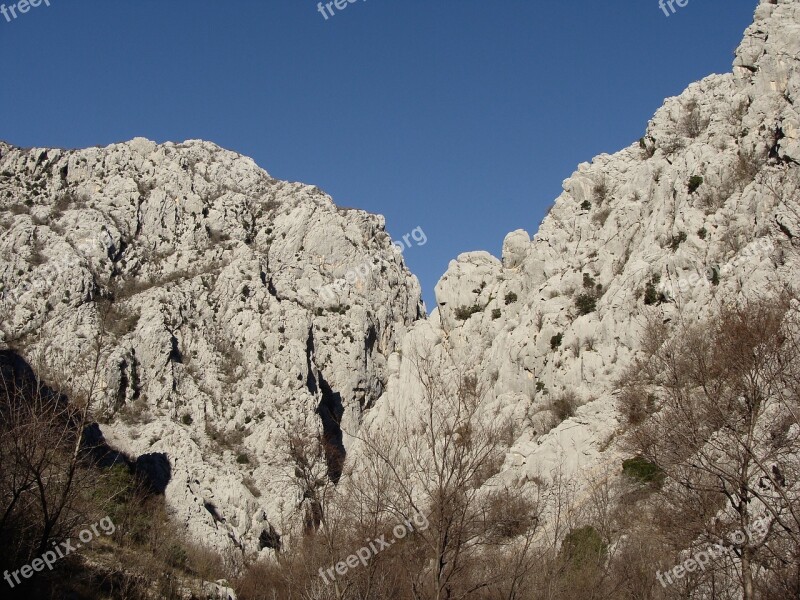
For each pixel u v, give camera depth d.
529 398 60.81
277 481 74.12
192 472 73.19
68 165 114.62
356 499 28.25
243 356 95.00
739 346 24.44
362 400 101.31
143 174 117.38
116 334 88.38
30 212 104.44
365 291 114.12
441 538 22.92
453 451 28.06
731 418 24.39
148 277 102.44
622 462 40.12
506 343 65.12
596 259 65.31
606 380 55.50
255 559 56.72
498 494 31.92
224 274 103.31
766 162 56.19
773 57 62.19
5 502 23.25
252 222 119.44
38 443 23.00
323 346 102.38
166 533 39.25
